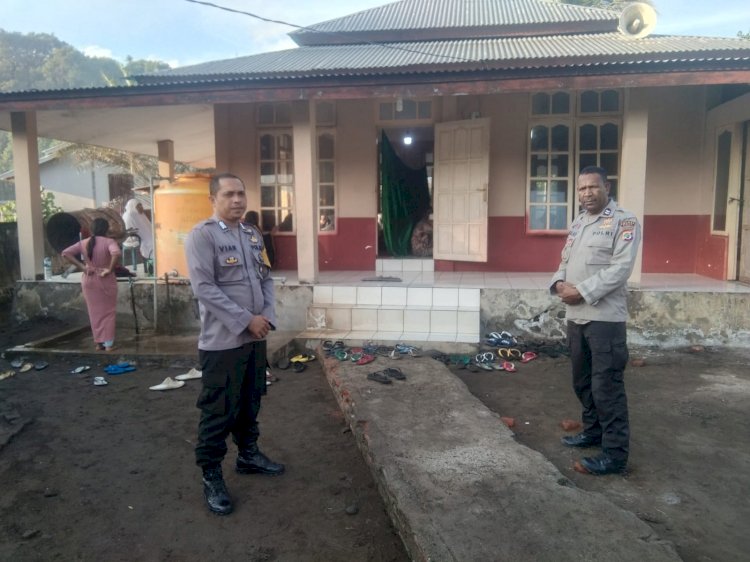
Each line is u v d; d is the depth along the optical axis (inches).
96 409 193.0
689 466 143.3
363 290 277.9
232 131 357.7
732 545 110.7
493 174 338.6
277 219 363.3
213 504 128.3
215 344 125.8
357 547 115.6
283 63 323.9
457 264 346.9
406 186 372.8
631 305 257.9
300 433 172.1
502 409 185.2
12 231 379.6
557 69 245.0
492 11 402.3
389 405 174.2
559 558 98.7
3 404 197.5
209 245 126.1
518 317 264.4
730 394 195.8
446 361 234.4
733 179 287.9
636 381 211.6
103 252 247.6
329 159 356.2
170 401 200.4
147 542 118.0
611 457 137.8
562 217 336.2
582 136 330.3
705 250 314.8
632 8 291.7
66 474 147.0
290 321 284.7
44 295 316.2
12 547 116.0
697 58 241.0
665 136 323.0
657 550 101.1
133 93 276.5
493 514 112.8
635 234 134.6
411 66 256.4
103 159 842.8
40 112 312.0
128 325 302.7
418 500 118.5
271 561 111.6
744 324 250.2
